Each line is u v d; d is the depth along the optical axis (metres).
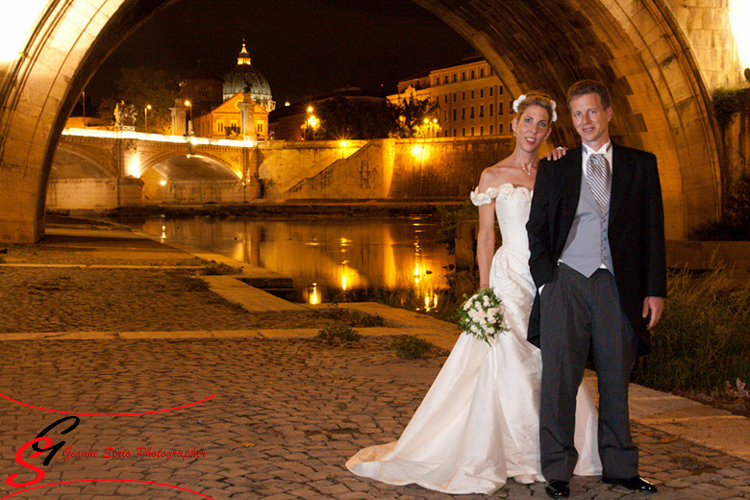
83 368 6.61
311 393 5.80
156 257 21.72
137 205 82.75
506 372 3.90
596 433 4.05
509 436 3.90
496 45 28.89
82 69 22.95
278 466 4.09
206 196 107.00
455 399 4.01
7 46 20.47
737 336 7.67
